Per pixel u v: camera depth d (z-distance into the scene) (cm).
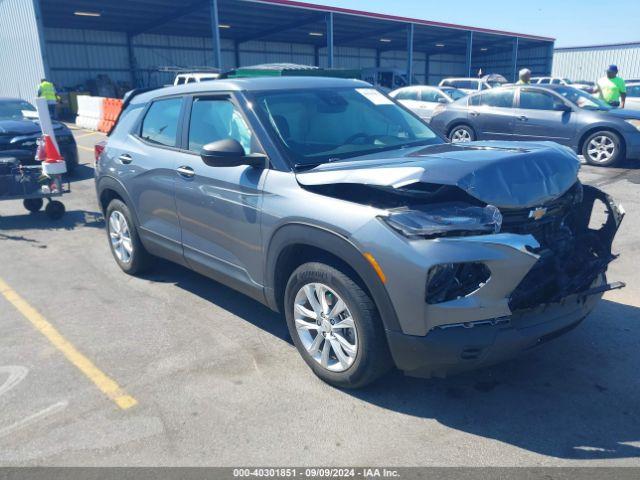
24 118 1052
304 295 338
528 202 293
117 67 3058
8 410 318
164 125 460
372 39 3662
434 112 1270
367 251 283
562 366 350
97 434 295
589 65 4028
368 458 271
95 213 791
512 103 1137
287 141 358
